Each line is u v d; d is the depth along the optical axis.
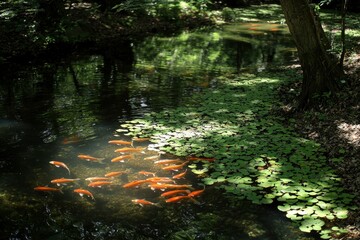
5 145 7.12
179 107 8.91
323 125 7.39
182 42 17.02
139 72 12.19
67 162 6.50
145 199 5.45
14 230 4.79
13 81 11.41
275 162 6.22
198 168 6.23
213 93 9.85
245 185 5.63
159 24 20.34
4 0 14.35
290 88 9.90
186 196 5.33
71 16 17.41
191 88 10.41
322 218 4.89
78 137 7.46
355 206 5.03
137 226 4.87
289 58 13.65
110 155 6.73
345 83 8.35
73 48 15.68
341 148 6.55
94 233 4.75
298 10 7.76
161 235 4.70
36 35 14.66
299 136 7.23
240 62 13.30
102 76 11.77
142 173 5.93
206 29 20.50
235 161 6.36
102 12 19.16
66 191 5.64
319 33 8.74
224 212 5.12
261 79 10.98
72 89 10.51
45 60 13.93
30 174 6.12
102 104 9.26
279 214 5.07
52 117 8.48
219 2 27.47
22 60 13.73
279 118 8.09
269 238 4.60
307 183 5.60
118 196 5.52
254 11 26.42
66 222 4.95
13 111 8.87
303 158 6.37
